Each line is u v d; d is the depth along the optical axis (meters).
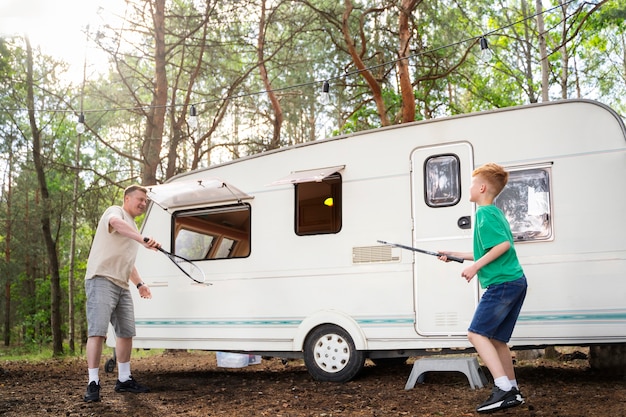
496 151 5.91
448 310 5.93
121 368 5.77
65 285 23.75
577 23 15.48
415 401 5.12
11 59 14.93
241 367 8.34
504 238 4.07
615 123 5.51
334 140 6.69
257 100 17.44
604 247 5.41
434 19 14.11
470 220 5.94
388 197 6.32
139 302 7.55
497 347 4.27
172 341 7.31
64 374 7.71
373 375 6.73
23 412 4.82
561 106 5.71
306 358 6.54
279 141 15.16
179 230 7.47
